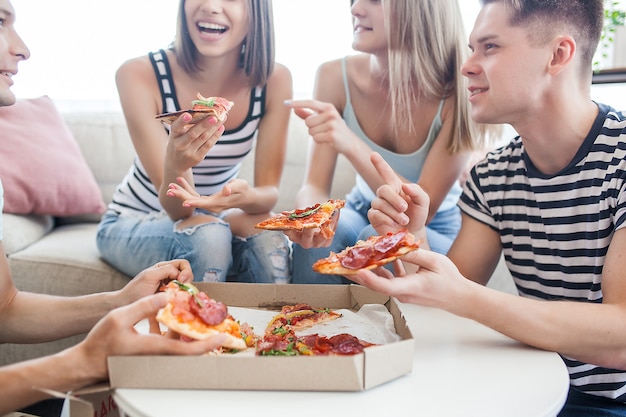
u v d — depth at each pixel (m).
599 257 1.33
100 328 0.91
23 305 1.27
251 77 1.95
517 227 1.47
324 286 1.26
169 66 1.95
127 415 0.95
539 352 1.10
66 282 1.95
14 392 0.90
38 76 2.96
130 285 1.22
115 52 2.97
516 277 1.51
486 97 1.34
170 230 1.81
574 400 1.38
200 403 0.88
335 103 2.13
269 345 1.01
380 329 1.15
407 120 1.99
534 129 1.35
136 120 1.90
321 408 0.87
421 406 0.88
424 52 1.88
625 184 1.26
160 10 2.95
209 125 1.49
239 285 1.27
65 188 2.35
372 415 0.85
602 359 1.13
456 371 1.01
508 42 1.28
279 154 2.04
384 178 1.38
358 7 1.91
